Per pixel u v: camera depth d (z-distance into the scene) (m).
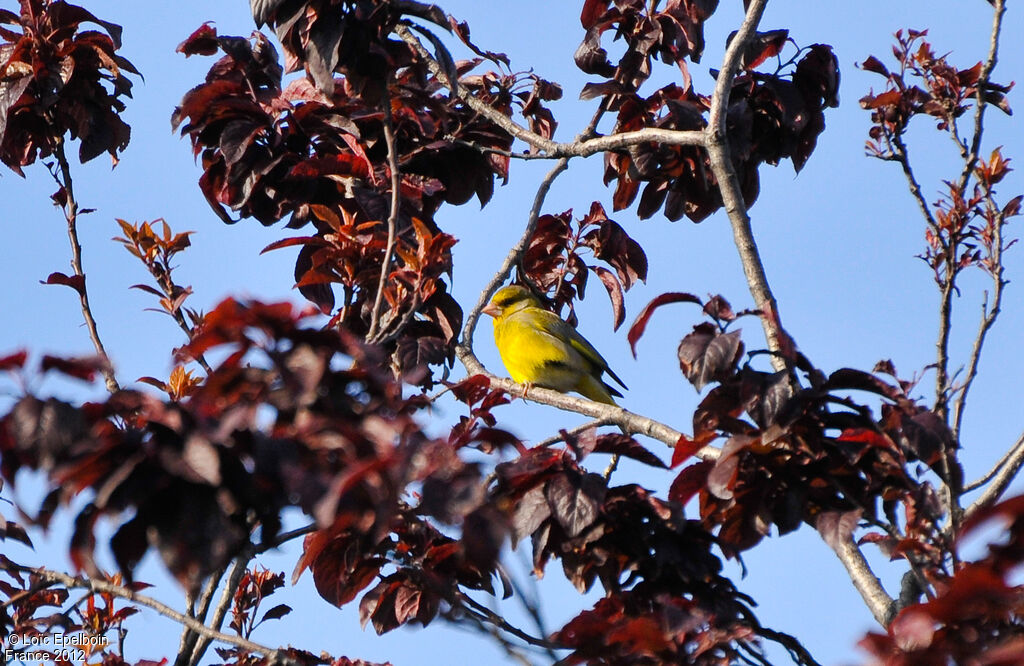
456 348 13.87
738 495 9.17
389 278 11.40
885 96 15.00
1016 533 5.43
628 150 15.98
